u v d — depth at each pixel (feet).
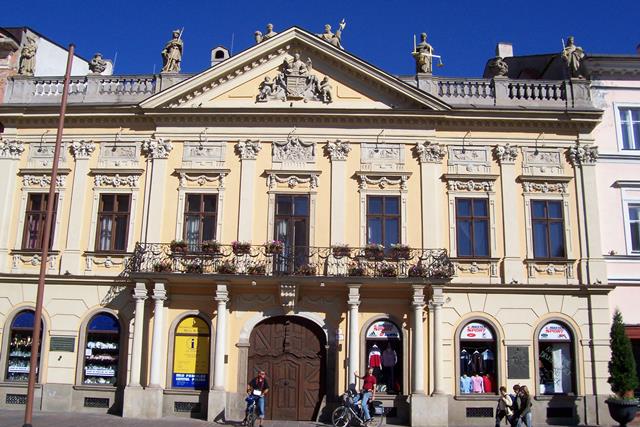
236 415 78.48
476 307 81.05
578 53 89.56
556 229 84.12
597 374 78.95
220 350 78.18
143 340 80.59
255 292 82.02
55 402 80.38
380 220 84.48
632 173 86.84
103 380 81.35
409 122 86.58
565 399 78.38
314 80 88.48
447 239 83.56
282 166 86.02
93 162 87.51
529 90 88.38
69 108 87.20
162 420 75.25
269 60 89.66
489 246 83.25
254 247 82.38
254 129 87.10
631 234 85.15
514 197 84.48
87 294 83.20
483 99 88.17
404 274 80.12
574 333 80.18
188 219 85.25
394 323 80.69
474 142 86.33
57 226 85.51
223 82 88.89
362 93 88.07
